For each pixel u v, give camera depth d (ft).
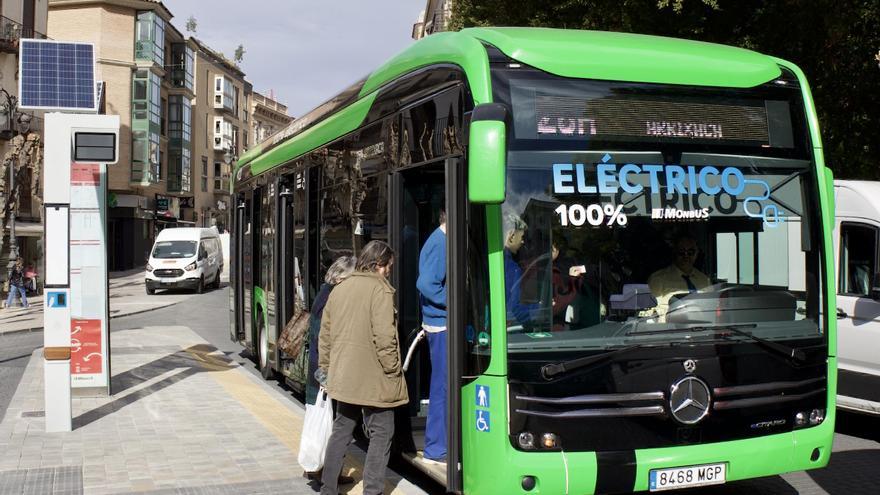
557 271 16.15
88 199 32.55
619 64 17.06
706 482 16.31
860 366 28.43
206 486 20.30
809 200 18.03
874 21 42.73
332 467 18.38
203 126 239.50
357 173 23.50
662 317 16.51
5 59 113.50
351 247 23.79
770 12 42.24
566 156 16.43
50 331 26.30
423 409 20.35
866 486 22.08
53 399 26.27
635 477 15.85
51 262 26.23
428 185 20.81
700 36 44.75
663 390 16.14
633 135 16.89
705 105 17.42
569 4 47.21
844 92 45.27
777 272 17.53
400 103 20.33
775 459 16.83
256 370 42.88
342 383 17.78
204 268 113.19
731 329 16.85
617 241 16.51
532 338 15.87
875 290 27.22
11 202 102.47
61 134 26.27
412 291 20.44
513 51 16.71
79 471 21.70
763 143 17.80
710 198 17.16
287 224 32.53
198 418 28.45
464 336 16.56
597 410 15.80
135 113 173.68
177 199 203.72
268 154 36.70
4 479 20.92
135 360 43.47
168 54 195.62
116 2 169.58
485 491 15.89
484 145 14.76
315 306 20.43
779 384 17.01
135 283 135.74
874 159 48.06
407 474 22.89
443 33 19.22
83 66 27.84
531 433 15.60
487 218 16.05
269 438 25.40
